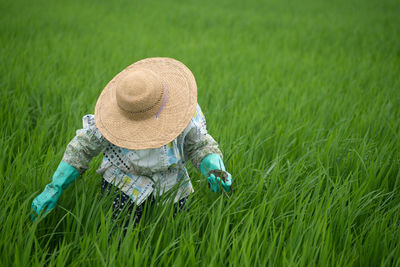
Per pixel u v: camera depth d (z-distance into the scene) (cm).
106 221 210
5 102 380
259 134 333
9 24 820
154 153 196
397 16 1267
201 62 638
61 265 180
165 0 1558
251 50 758
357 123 381
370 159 300
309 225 221
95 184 245
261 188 246
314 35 937
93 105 382
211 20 1137
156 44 755
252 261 204
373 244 205
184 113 183
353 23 1117
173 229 207
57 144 301
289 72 606
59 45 687
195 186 268
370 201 239
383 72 596
